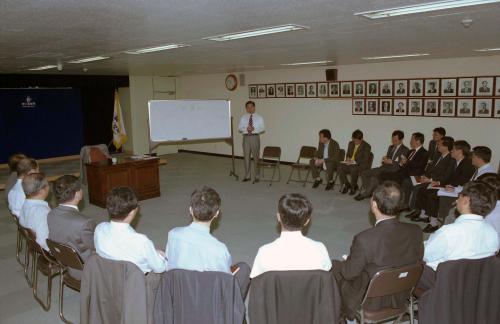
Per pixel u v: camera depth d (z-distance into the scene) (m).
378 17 3.23
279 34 4.02
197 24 3.39
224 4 2.67
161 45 4.71
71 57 5.73
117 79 10.46
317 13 3.03
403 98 7.57
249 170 7.86
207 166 9.59
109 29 3.54
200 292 1.97
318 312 1.92
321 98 8.73
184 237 2.19
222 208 5.95
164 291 2.01
